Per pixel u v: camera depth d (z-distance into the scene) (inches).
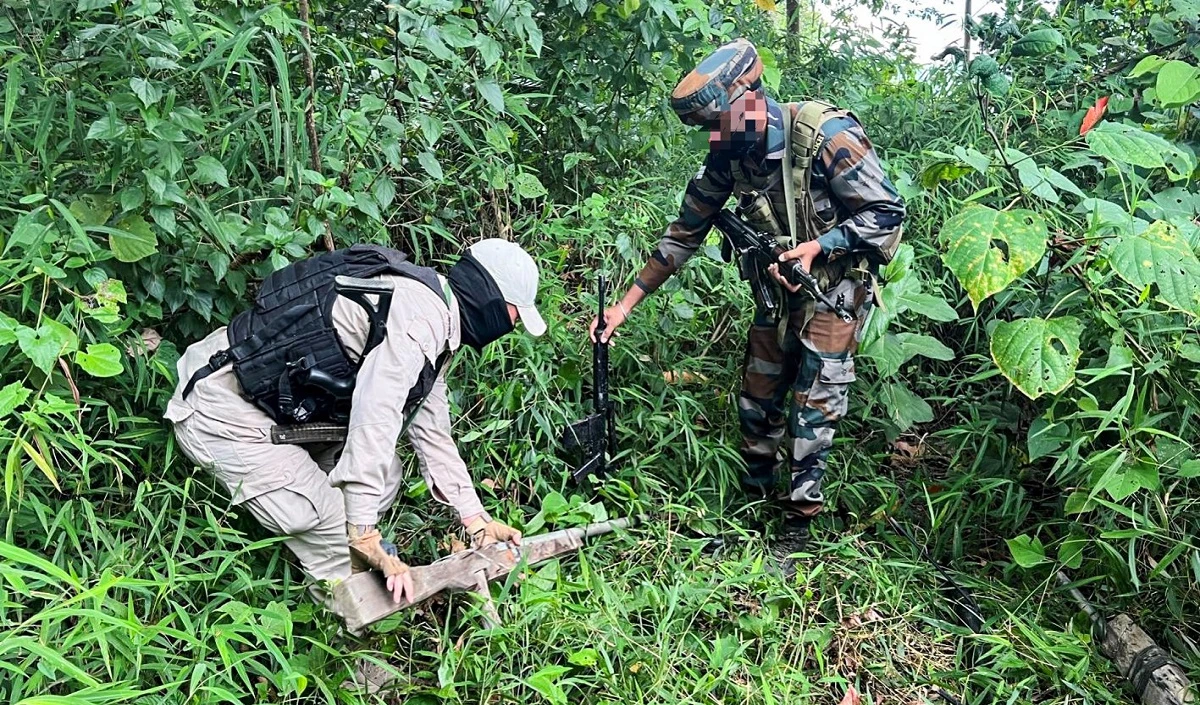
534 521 106.6
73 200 87.3
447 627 88.5
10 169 88.1
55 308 87.3
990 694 99.7
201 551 88.4
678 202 150.9
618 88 147.5
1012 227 103.5
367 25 122.3
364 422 79.0
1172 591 103.3
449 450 95.0
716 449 122.1
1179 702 93.0
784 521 115.4
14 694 66.1
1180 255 101.4
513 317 87.7
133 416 89.2
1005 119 169.3
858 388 136.9
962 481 122.2
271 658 82.6
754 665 95.7
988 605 111.0
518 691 87.7
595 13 140.1
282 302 82.4
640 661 91.5
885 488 127.2
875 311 114.7
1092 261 113.8
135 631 69.8
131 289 90.9
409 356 80.0
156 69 87.8
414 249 125.9
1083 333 117.6
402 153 118.9
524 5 116.3
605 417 115.1
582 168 151.5
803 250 99.3
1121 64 174.6
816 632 102.3
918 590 112.5
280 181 98.7
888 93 207.2
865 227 98.3
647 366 130.8
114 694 61.4
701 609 100.3
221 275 88.9
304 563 89.4
